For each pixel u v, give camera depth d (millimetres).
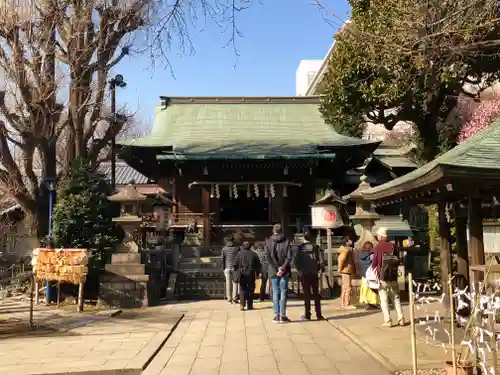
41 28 15453
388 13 8195
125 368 6605
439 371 5961
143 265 13617
